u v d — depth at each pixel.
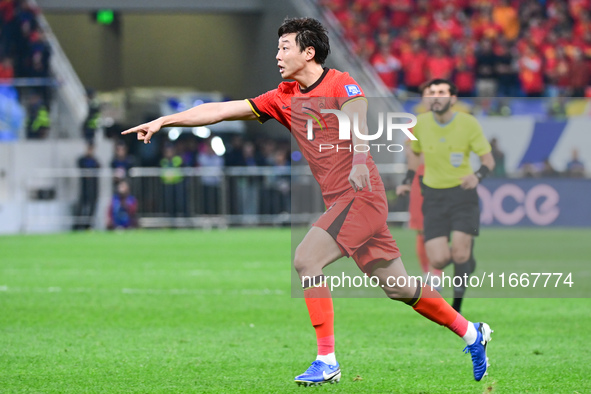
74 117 64.06
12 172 60.03
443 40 75.75
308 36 14.09
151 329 21.17
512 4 79.31
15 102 61.28
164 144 64.94
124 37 80.94
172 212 60.66
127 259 39.75
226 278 32.44
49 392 14.41
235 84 78.69
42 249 45.19
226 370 16.27
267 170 62.16
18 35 66.62
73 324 21.89
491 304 26.05
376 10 77.88
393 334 20.52
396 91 71.19
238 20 77.81
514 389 14.70
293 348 18.61
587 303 26.12
